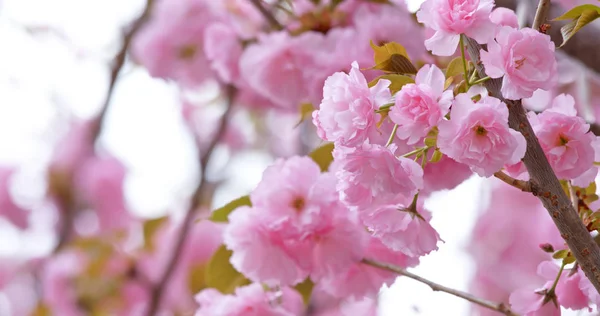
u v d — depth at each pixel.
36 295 3.59
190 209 2.78
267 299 1.60
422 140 1.42
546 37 1.35
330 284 1.61
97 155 3.74
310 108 1.75
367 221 1.44
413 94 1.36
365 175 1.38
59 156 3.69
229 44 2.01
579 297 1.46
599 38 1.64
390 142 1.39
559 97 1.43
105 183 3.61
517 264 3.00
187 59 2.49
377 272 1.60
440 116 1.35
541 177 1.37
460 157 1.35
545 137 1.39
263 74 1.76
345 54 1.69
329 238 1.54
